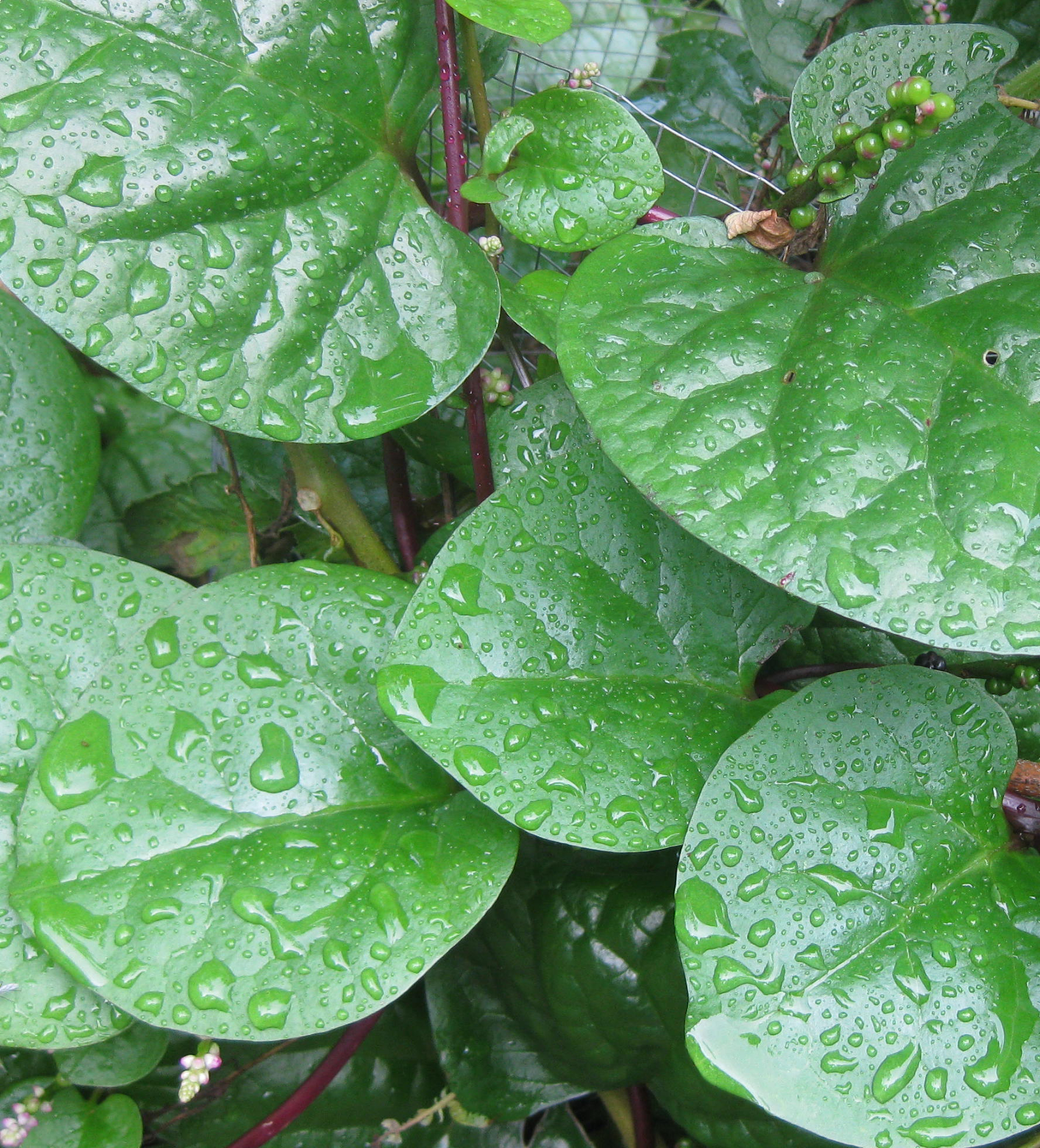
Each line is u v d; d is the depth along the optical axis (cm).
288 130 46
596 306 45
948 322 44
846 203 47
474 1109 54
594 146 48
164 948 43
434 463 54
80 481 53
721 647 47
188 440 64
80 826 44
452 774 43
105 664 46
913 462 42
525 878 53
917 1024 43
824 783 44
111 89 45
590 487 47
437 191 59
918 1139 42
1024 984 44
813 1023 42
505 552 46
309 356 46
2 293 53
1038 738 51
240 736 46
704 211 59
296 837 45
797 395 43
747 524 41
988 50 47
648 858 52
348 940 44
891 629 40
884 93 47
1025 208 45
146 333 45
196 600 47
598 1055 53
